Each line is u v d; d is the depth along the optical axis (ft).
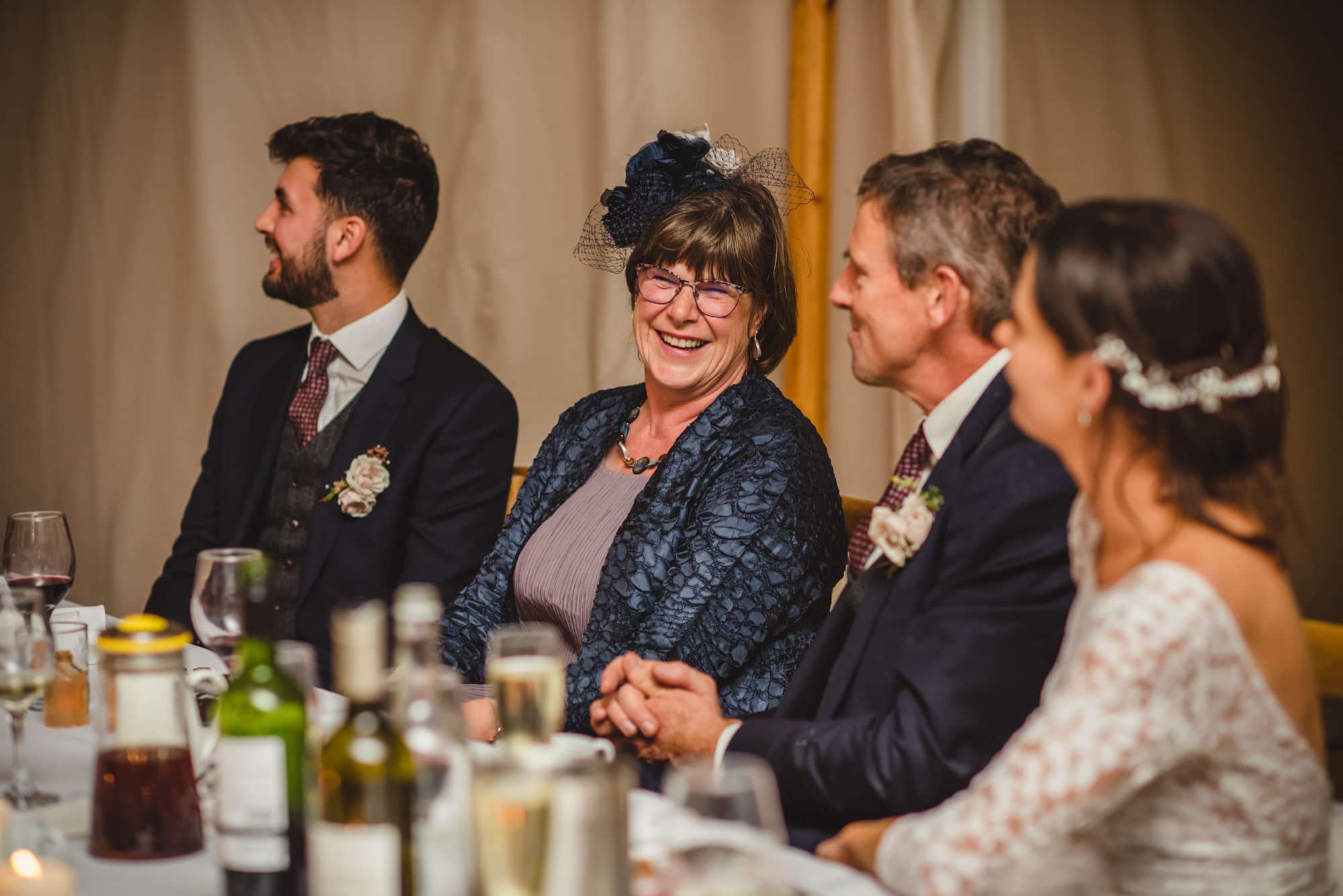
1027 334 6.06
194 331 20.90
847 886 5.81
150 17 20.72
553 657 5.87
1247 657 5.75
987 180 7.96
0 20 22.34
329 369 13.89
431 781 5.13
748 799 4.57
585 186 17.94
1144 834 6.09
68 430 22.44
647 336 10.95
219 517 14.20
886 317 8.18
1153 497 5.89
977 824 5.70
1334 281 14.84
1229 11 14.83
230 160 20.40
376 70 19.31
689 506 10.43
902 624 7.80
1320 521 14.93
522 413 18.72
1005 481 7.40
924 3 14.66
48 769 7.30
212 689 7.21
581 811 4.66
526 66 18.16
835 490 10.55
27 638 6.66
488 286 18.75
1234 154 14.96
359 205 13.47
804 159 15.84
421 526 13.23
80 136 21.70
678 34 16.94
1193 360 5.76
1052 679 6.12
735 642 9.79
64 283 22.18
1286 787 6.02
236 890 5.48
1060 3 15.16
